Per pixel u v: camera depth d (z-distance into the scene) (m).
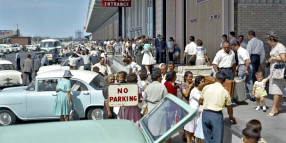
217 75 6.07
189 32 18.58
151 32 27.23
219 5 13.82
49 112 10.05
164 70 8.52
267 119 7.07
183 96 7.24
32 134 2.83
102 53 23.86
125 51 25.80
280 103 7.55
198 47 11.40
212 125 5.97
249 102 8.91
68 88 9.23
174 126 3.20
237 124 6.64
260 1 12.95
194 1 17.44
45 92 10.10
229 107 6.21
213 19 14.61
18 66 28.83
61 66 18.20
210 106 5.98
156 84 6.75
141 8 31.88
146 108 6.77
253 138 3.93
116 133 2.86
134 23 36.28
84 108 9.99
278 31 13.07
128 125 3.15
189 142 7.11
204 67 9.88
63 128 3.01
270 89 7.39
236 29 13.00
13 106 10.05
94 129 2.97
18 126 3.10
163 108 3.92
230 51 8.26
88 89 10.07
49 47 38.41
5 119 10.15
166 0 22.62
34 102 10.05
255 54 9.48
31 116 10.11
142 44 16.25
